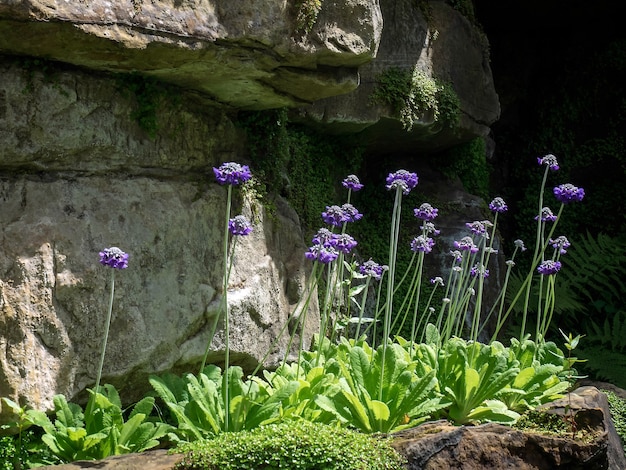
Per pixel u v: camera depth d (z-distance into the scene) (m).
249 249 1.91
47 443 1.55
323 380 1.69
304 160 2.18
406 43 2.31
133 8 1.64
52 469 1.50
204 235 1.84
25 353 1.61
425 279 2.43
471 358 1.82
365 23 1.87
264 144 2.01
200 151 1.89
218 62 1.75
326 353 1.85
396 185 1.71
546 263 1.91
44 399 1.62
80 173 1.71
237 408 1.62
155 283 1.76
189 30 1.69
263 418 1.62
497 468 1.63
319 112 2.15
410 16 2.33
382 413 1.64
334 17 1.83
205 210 1.85
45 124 1.66
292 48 1.79
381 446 1.57
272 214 1.98
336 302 2.11
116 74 1.74
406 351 1.88
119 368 1.71
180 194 1.83
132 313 1.73
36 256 1.63
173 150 1.83
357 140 2.35
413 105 2.30
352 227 2.38
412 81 2.30
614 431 1.93
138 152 1.78
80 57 1.66
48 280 1.64
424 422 1.73
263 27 1.75
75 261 1.67
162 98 1.80
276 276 1.95
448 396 1.75
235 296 1.87
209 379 1.70
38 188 1.66
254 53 1.77
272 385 1.76
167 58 1.70
